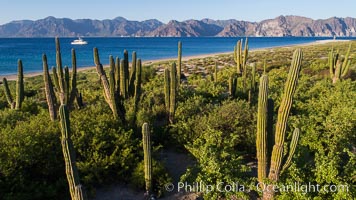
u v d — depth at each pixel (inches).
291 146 273.1
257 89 709.3
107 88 432.8
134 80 483.2
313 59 1568.7
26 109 530.0
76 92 523.5
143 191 319.3
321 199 269.4
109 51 3592.5
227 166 309.3
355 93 596.4
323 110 502.9
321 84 743.1
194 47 4810.5
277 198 281.0
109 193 315.6
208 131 368.5
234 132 394.0
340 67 791.1
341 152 356.8
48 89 431.2
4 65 2047.2
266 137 275.1
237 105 455.8
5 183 281.4
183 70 1401.3
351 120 410.3
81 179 307.9
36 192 284.2
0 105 645.3
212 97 647.8
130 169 338.3
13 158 294.2
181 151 406.9
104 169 322.7
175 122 443.2
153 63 1916.8
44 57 428.1
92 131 355.6
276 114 485.1
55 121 386.6
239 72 991.0
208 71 1337.4
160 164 339.3
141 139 398.6
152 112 488.1
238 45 981.2
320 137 374.6
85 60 2425.0
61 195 298.4
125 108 450.3
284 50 2645.2
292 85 251.3
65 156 235.6
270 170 278.7
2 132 335.9
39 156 309.4
